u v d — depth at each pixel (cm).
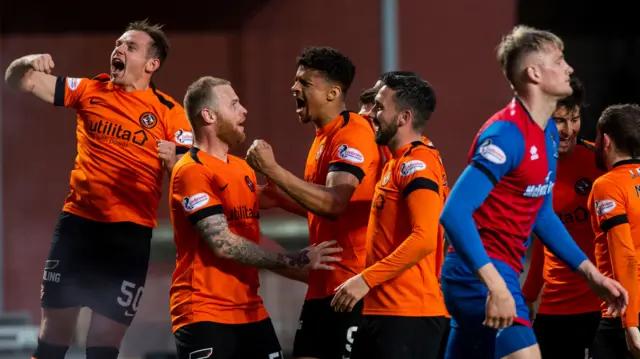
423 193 1319
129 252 1692
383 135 1402
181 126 1691
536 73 1216
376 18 3991
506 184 1233
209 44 4034
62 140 3950
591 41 4478
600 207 1496
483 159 1191
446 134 3994
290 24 4034
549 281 1706
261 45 4053
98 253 1686
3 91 3897
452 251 1327
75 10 3959
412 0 3978
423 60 3988
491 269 1170
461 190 1181
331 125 1569
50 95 1697
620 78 4478
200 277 1440
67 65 3966
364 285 1323
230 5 4028
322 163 1552
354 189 1484
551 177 1262
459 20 3997
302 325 1570
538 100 1227
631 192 1491
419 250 1305
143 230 1714
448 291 1309
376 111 1409
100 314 1695
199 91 1470
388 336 1360
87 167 1684
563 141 1623
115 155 1673
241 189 1489
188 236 1452
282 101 4044
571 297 1675
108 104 1683
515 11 4016
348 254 1529
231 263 1452
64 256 1689
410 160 1351
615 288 1299
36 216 3934
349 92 3969
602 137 1569
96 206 1680
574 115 1606
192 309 1432
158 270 3594
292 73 4041
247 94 4050
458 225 1170
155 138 1683
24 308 3912
